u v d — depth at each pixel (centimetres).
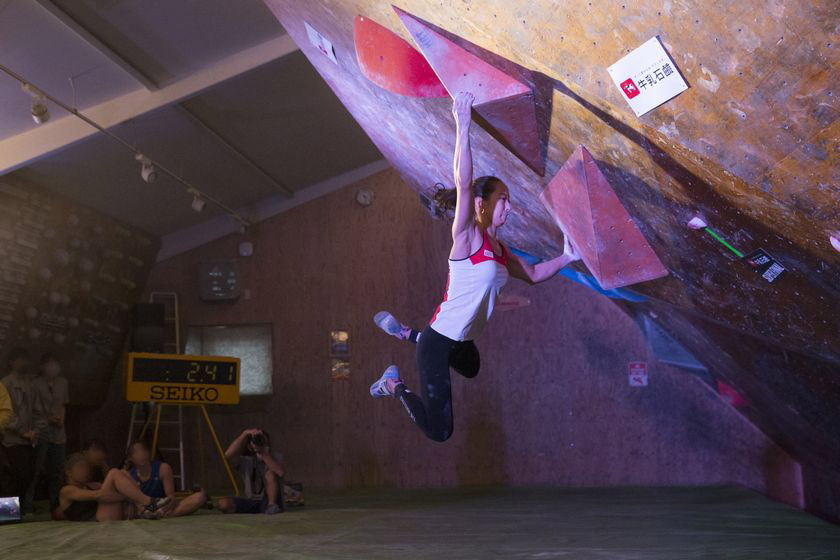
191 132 934
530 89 335
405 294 1203
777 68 232
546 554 476
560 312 1156
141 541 577
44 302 999
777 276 330
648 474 1109
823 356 376
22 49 696
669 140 287
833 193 254
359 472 1174
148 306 1143
